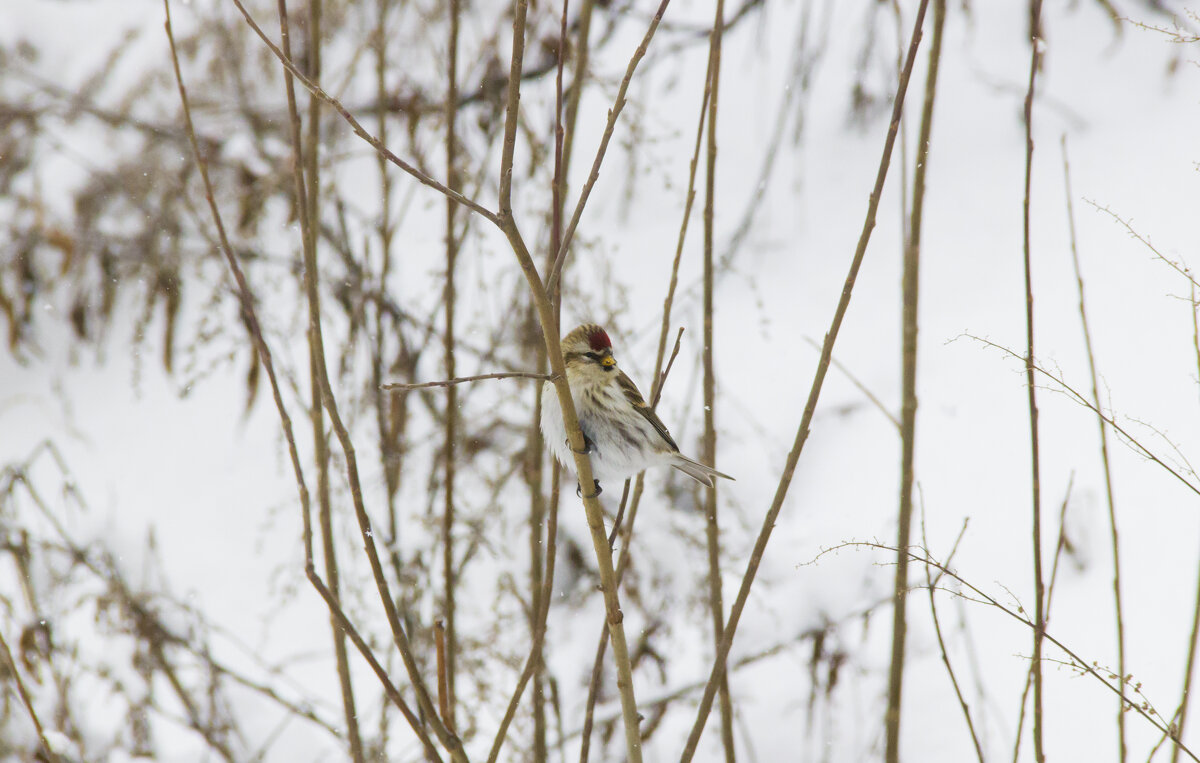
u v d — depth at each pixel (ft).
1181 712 16.96
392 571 31.89
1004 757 28.27
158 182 40.60
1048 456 34.65
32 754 28.02
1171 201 41.06
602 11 50.55
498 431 35.63
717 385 39.04
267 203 40.65
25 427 41.68
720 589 21.88
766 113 49.16
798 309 41.96
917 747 29.37
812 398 16.98
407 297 38.06
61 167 42.42
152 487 39.50
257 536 37.81
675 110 50.06
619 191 46.70
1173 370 35.29
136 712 29.86
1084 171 43.60
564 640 33.71
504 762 28.30
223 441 40.57
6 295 41.81
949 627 31.58
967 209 43.96
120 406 42.14
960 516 33.99
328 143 39.29
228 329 40.75
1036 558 17.81
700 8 51.90
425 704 16.81
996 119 46.57
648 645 33.17
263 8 42.27
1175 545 31.35
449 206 24.38
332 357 36.19
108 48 44.60
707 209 21.49
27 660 29.48
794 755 30.45
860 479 36.04
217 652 33.88
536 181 36.24
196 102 42.39
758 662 32.40
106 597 31.19
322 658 33.68
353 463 17.07
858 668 31.32
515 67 14.56
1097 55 47.96
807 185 46.42
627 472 26.66
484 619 31.09
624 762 31.04
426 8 41.22
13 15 45.16
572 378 26.30
